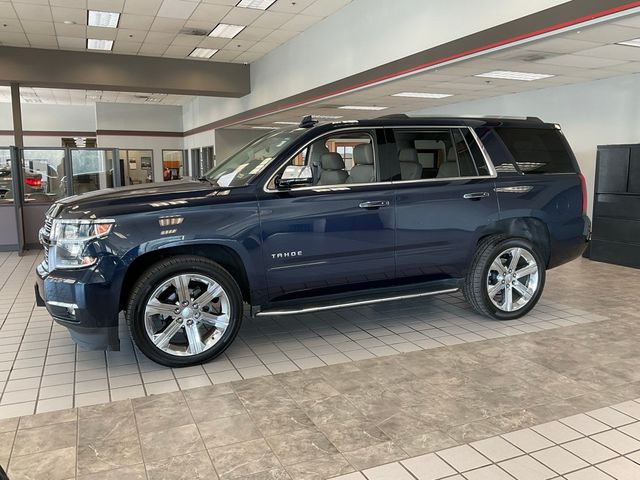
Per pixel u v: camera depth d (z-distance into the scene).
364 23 10.58
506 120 4.76
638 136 9.13
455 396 3.19
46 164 9.77
